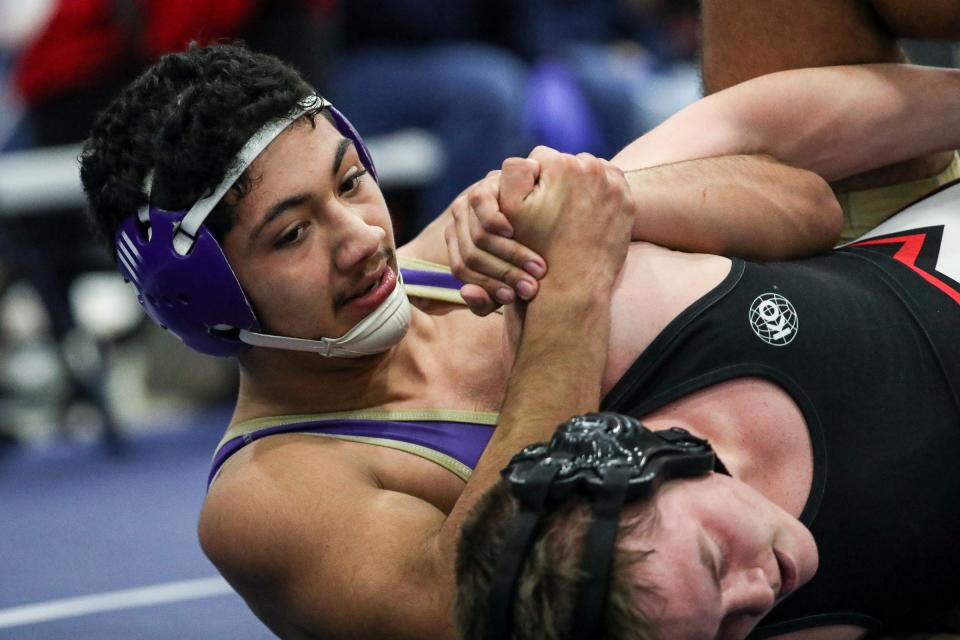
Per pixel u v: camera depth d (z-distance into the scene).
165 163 4.13
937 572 3.92
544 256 4.01
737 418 3.80
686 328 3.90
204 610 6.21
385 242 4.34
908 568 3.87
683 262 4.07
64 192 10.43
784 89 4.50
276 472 4.31
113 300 13.83
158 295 4.33
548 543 2.96
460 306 4.79
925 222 4.42
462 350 4.66
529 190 4.01
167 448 11.05
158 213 4.18
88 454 11.04
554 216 3.99
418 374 4.61
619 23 15.17
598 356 3.94
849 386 3.88
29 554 7.77
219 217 4.16
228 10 9.79
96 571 7.22
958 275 4.19
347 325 4.33
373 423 4.50
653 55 15.48
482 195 4.04
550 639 2.88
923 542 3.86
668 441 3.20
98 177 4.32
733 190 4.22
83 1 10.33
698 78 5.20
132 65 10.38
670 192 4.16
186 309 4.32
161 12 10.05
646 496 3.02
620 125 13.53
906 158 4.69
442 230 5.00
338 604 4.04
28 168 10.42
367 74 11.03
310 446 4.42
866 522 3.80
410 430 4.49
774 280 4.03
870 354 3.94
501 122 11.02
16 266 11.09
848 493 3.80
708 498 3.11
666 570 2.94
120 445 10.96
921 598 3.95
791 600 3.76
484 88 10.91
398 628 3.95
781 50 4.70
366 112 11.06
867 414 3.87
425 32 11.22
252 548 4.19
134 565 7.28
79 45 10.39
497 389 4.57
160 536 7.97
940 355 4.00
